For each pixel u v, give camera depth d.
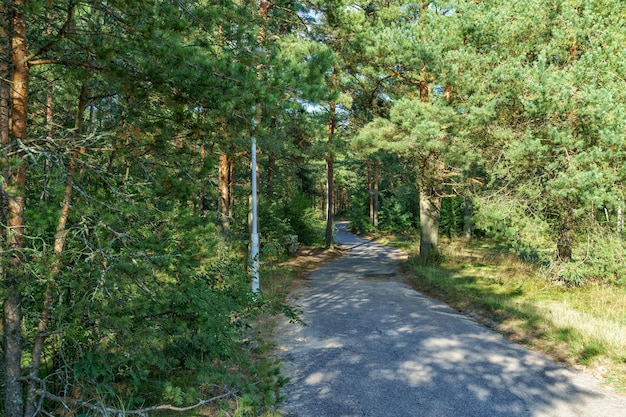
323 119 25.16
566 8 12.35
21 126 4.29
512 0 13.66
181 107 5.09
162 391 5.33
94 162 4.87
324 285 15.76
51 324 4.38
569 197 11.95
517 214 13.57
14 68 4.30
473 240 34.81
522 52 13.74
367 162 38.56
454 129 15.33
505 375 6.82
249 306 6.64
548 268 14.38
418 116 16.11
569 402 5.83
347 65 21.23
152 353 4.74
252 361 7.38
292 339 8.95
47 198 4.15
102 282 3.85
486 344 8.45
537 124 12.98
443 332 9.30
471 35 14.79
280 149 17.27
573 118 11.92
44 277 3.80
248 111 5.16
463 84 14.44
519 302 11.67
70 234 4.36
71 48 4.69
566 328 8.80
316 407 5.75
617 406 5.71
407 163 21.47
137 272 4.14
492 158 14.60
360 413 5.56
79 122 5.02
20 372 4.21
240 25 5.39
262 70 5.44
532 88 11.95
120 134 4.96
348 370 7.07
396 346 8.32
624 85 11.40
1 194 4.11
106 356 4.45
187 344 6.05
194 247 4.56
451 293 13.38
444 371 6.98
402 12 19.64
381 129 17.94
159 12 4.62
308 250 27.11
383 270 19.89
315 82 5.58
